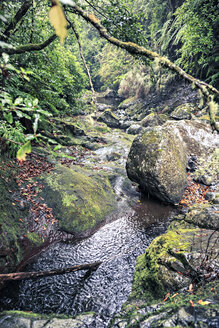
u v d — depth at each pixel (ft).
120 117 52.21
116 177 20.51
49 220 13.16
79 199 14.97
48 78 18.44
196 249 8.90
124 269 10.58
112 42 3.50
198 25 30.86
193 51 32.53
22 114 3.13
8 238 10.52
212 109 2.82
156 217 15.52
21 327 6.32
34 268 10.59
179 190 16.96
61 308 8.46
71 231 13.37
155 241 10.85
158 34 48.44
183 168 18.58
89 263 11.15
